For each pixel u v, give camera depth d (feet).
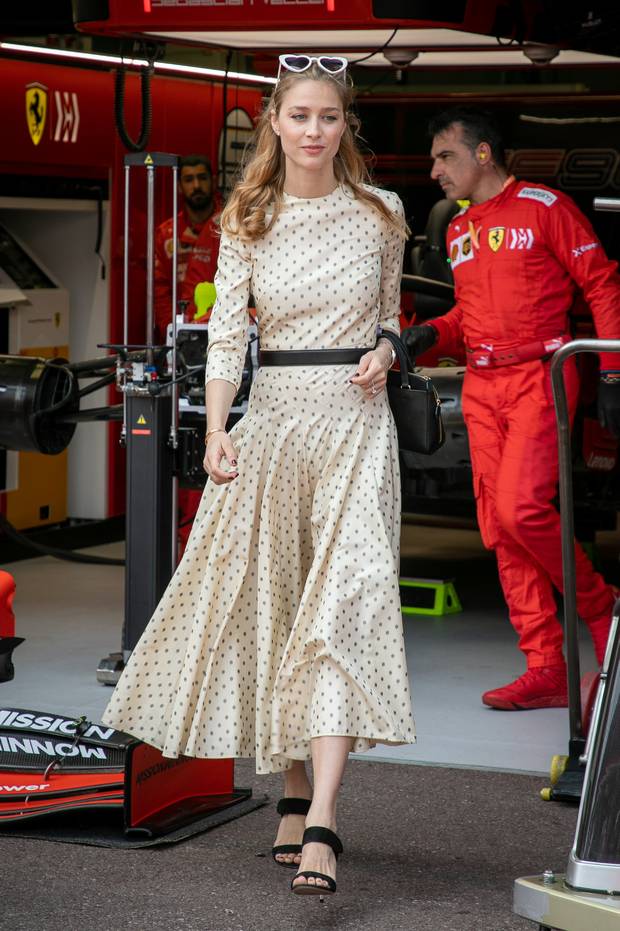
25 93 49.47
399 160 52.90
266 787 27.43
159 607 23.32
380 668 21.67
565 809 26.08
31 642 38.91
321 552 21.93
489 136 32.68
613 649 19.40
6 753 25.34
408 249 52.47
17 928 20.59
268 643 22.39
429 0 32.91
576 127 50.88
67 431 36.06
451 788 27.17
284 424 22.52
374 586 21.79
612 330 31.83
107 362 35.47
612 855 17.65
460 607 43.88
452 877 22.80
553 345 32.35
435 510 44.62
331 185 22.54
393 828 25.00
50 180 51.57
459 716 32.22
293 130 21.95
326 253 22.40
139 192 55.31
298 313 22.43
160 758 24.97
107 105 53.42
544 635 33.17
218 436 22.17
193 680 22.81
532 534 32.04
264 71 50.47
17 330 50.88
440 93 52.26
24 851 23.75
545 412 32.22
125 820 24.09
